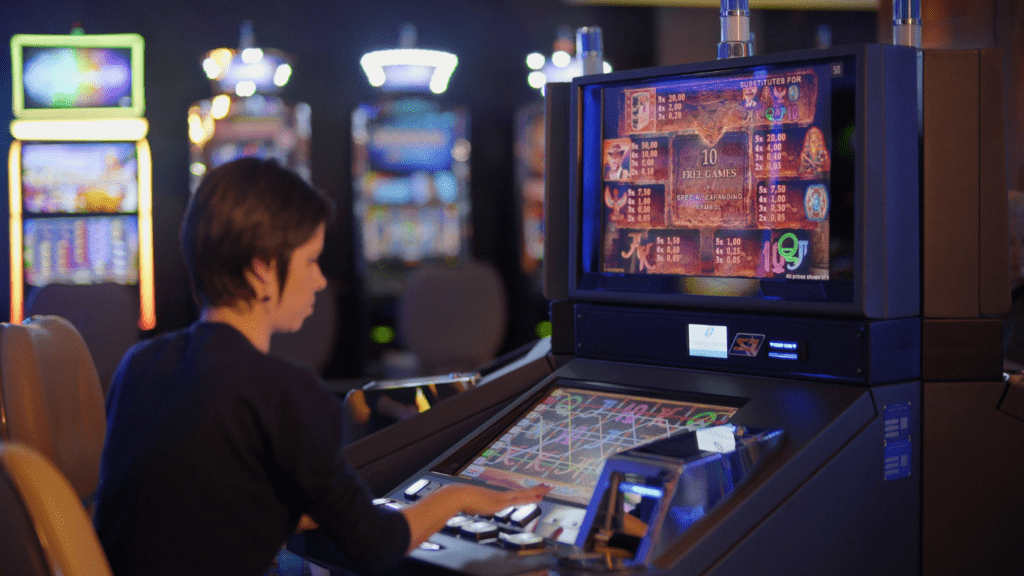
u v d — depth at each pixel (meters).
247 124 6.82
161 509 1.21
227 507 1.20
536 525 1.41
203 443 1.20
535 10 7.48
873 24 8.03
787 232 1.55
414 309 6.16
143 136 6.36
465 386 2.08
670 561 1.20
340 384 6.90
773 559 1.32
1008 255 1.57
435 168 7.38
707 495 1.29
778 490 1.33
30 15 6.34
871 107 1.46
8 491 1.11
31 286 6.29
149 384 1.27
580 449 1.58
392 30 7.20
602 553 1.28
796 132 1.54
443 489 1.38
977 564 1.56
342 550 1.24
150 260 6.43
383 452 1.70
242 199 1.25
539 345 2.18
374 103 7.18
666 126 1.70
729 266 1.63
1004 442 1.56
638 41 7.68
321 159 7.10
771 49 7.94
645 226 1.73
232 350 1.25
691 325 1.67
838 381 1.50
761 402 1.52
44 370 1.97
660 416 1.60
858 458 1.44
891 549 1.49
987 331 1.55
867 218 1.46
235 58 6.70
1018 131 2.94
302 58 7.00
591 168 1.80
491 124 7.50
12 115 6.28
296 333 6.09
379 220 7.32
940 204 1.55
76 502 1.13
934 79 1.54
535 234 7.55
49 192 6.28
